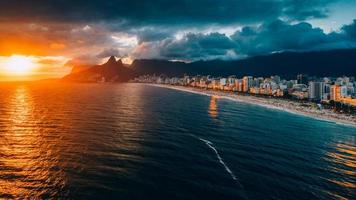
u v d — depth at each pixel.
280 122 158.38
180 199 51.62
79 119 126.94
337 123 175.88
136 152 77.62
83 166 64.31
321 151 95.31
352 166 79.88
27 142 83.19
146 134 101.00
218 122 139.25
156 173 63.06
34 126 108.62
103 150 77.44
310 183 64.06
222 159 76.69
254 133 117.25
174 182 58.78
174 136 100.81
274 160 79.56
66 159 68.44
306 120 178.00
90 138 90.31
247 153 84.50
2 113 143.50
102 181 56.84
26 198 48.44
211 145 91.06
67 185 54.09
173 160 72.94
